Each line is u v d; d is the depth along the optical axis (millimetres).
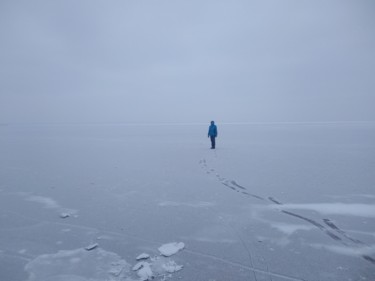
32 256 4973
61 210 7379
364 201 7617
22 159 16750
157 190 9133
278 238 5449
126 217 6746
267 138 31016
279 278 4105
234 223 6242
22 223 6523
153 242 5398
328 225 6039
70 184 10227
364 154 16922
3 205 7879
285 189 8961
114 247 5230
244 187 9328
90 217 6809
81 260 4801
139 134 42969
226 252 4930
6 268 4590
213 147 19984
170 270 4387
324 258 4641
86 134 44781
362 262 4496
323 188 8977
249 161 14594
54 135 42656
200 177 10969
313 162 14117
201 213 6926
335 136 32750
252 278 4125
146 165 13969
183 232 5816
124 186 9758
